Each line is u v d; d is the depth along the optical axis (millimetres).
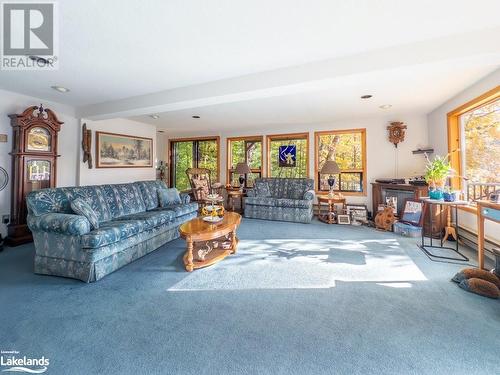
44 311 1790
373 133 5012
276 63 2492
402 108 4211
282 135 5871
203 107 4215
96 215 2818
